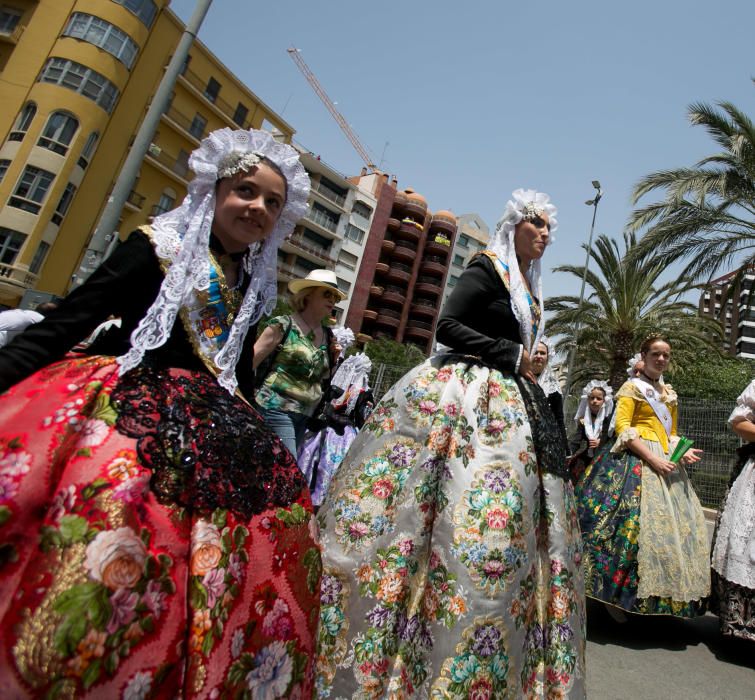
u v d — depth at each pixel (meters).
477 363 2.26
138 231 1.41
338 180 46.75
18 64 25.95
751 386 3.67
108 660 0.95
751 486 3.48
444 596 1.81
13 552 1.00
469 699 1.67
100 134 27.38
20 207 25.06
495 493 1.95
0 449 1.09
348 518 2.04
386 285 50.81
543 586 1.98
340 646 1.83
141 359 1.30
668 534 3.44
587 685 2.69
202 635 1.06
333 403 5.87
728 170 13.05
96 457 1.09
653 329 17.20
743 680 3.00
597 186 21.00
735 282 14.36
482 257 2.40
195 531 1.13
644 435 3.80
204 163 1.52
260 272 1.64
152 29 28.95
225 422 1.31
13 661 0.89
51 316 1.26
